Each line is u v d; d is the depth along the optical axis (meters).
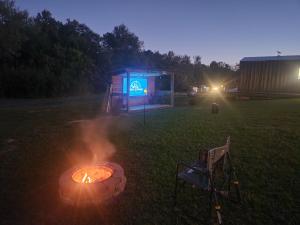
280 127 8.82
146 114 14.27
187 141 7.76
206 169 3.68
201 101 22.58
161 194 4.61
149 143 7.73
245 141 7.40
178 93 43.53
